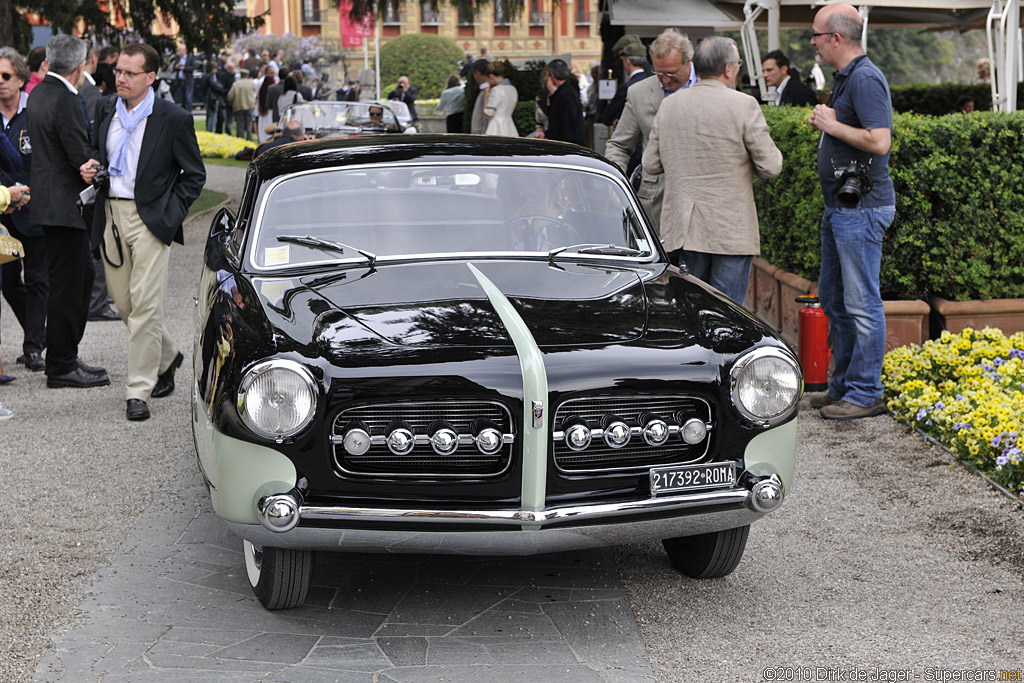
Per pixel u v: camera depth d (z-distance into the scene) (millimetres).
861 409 6562
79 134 7078
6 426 6648
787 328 8836
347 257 4598
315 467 3631
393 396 3617
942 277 7469
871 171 6324
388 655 3770
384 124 18766
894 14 15641
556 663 3713
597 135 16516
